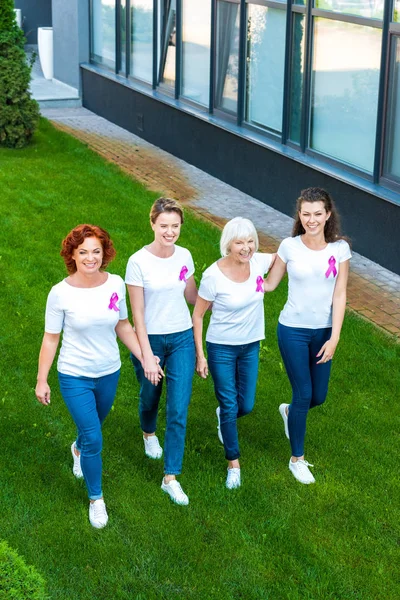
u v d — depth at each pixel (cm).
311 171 1111
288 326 567
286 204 1181
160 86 1523
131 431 643
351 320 845
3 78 1414
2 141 1445
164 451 568
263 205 1229
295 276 556
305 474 588
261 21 1200
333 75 1073
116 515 547
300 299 559
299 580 495
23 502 553
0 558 376
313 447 629
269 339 798
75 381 525
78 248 503
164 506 555
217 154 1339
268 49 1194
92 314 512
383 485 584
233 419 573
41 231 1056
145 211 1151
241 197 1261
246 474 593
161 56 1505
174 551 514
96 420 528
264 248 1052
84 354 522
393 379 734
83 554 510
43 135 1534
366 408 685
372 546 524
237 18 1254
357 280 962
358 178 1035
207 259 988
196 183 1323
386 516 553
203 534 532
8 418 653
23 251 992
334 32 1057
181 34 1427
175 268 548
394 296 923
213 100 1349
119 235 1051
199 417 665
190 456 612
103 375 531
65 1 1834
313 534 534
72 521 539
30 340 782
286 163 1164
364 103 1021
